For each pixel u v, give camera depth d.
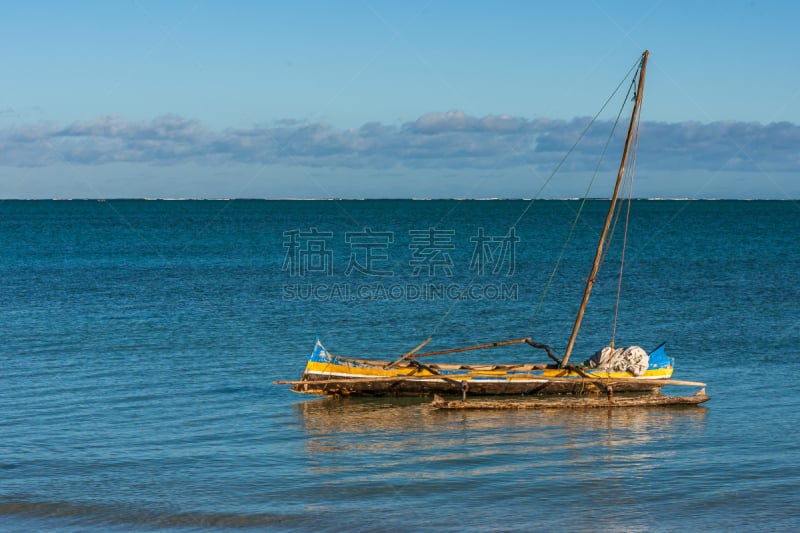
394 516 16.77
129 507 17.30
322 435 22.34
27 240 102.00
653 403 25.05
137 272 62.75
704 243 92.44
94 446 21.28
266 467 19.72
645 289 51.50
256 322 39.97
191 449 21.11
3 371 29.44
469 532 16.00
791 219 163.00
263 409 25.03
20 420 23.53
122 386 27.50
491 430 22.80
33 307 44.56
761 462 19.83
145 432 22.53
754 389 26.91
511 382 26.31
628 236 107.88
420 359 32.12
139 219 173.75
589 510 17.02
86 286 53.94
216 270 64.44
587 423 23.44
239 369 30.16
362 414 24.59
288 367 30.52
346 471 19.41
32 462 20.03
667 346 33.94
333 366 25.81
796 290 50.41
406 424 23.50
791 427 22.72
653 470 19.34
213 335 36.53
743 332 36.75
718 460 20.00
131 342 34.81
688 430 22.59
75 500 17.66
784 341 34.66
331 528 16.25
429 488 18.27
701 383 26.67
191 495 17.94
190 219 173.75
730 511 16.95
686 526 16.27
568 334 37.16
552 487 18.30
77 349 33.34
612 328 38.28
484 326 39.09
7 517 16.86
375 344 34.97
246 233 117.75
